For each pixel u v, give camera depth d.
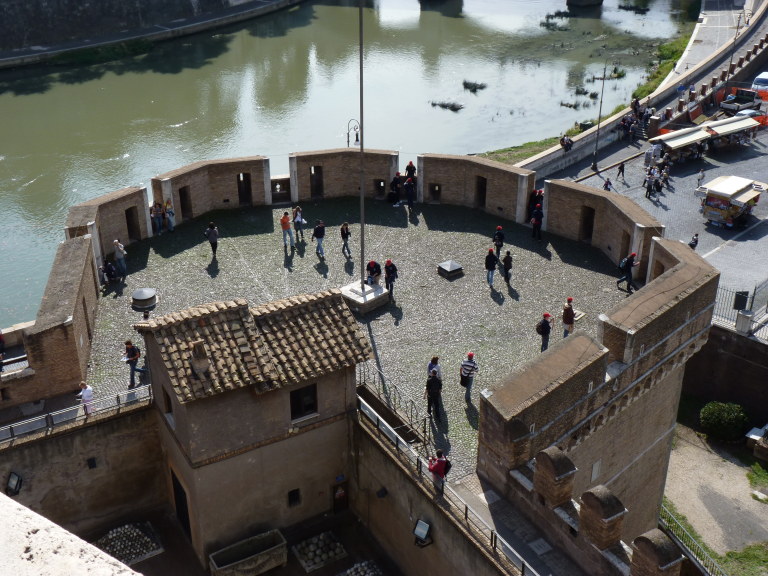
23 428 30.53
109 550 32.06
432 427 32.34
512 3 149.50
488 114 97.44
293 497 32.38
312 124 94.06
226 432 29.33
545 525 26.53
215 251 44.91
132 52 117.88
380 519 31.81
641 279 42.44
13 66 111.19
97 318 39.00
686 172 72.00
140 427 32.22
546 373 28.47
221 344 29.09
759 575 39.72
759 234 60.94
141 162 83.69
